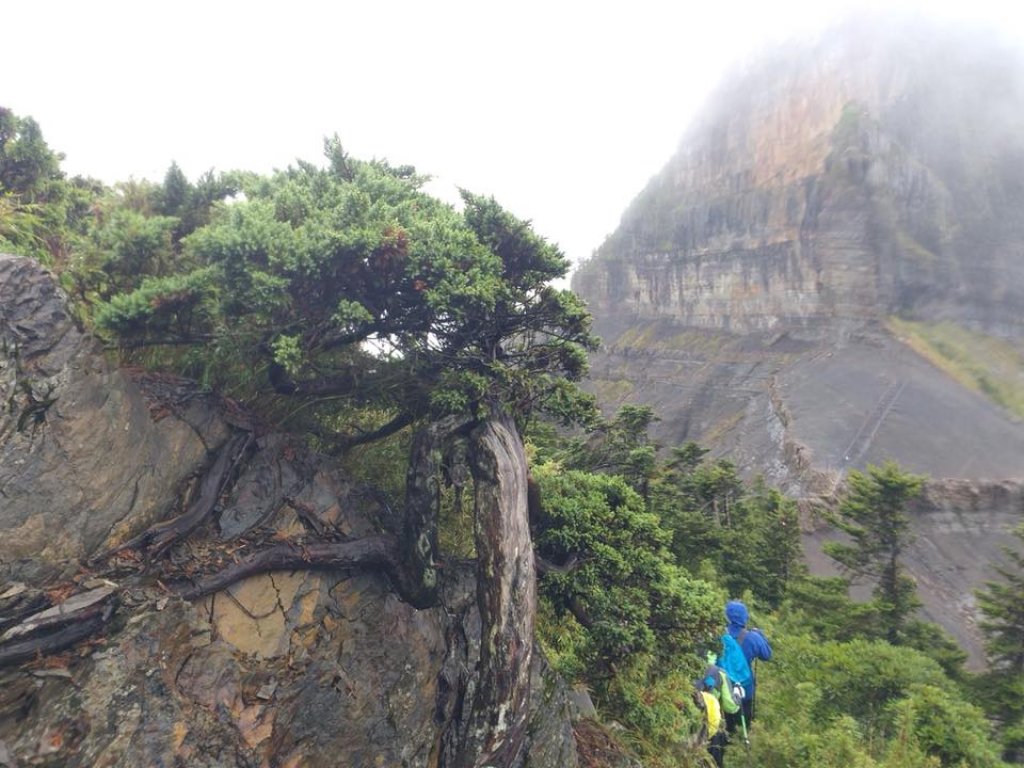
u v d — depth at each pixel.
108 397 5.11
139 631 4.72
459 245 6.60
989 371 102.75
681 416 120.75
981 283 116.94
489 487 6.79
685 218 155.25
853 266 123.50
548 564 8.25
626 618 8.22
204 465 5.97
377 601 6.68
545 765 7.13
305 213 6.38
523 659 6.41
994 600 24.23
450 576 7.86
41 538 4.64
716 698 8.73
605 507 8.83
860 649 17.89
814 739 11.18
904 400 96.06
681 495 34.50
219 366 6.45
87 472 4.91
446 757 6.54
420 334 7.26
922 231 125.38
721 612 8.52
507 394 7.56
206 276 5.60
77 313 5.34
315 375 7.07
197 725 4.83
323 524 6.44
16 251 5.95
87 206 7.97
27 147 7.43
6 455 4.49
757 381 118.81
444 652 7.19
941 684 16.61
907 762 12.27
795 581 31.58
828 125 142.25
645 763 8.60
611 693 9.56
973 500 69.94
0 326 4.57
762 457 91.25
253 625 5.62
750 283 137.62
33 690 4.25
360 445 8.19
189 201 7.05
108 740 4.36
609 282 171.25
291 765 5.41
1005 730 19.61
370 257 6.17
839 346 118.12
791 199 136.25
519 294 7.34
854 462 78.94
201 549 5.54
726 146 160.12
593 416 7.91
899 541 29.09
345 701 5.92
